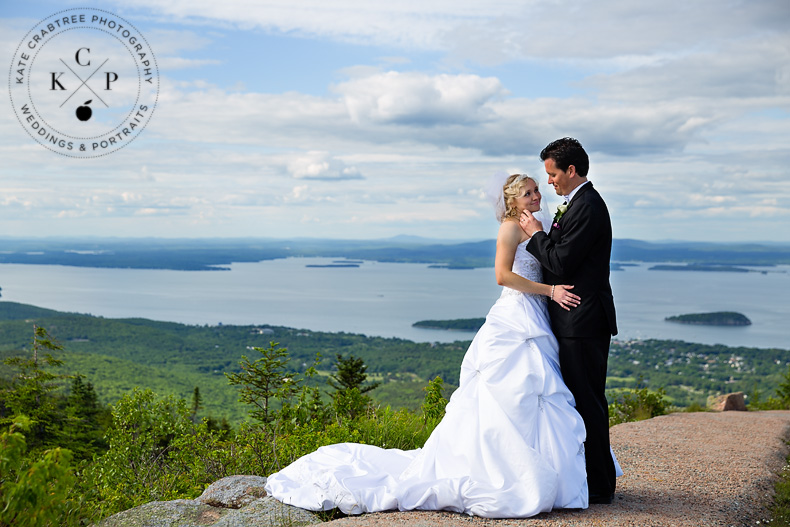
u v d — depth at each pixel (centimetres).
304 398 781
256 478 477
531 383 408
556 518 391
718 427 794
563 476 401
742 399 1140
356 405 801
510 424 402
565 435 408
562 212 427
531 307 433
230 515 413
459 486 396
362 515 399
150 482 697
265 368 774
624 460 596
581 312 417
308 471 450
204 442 749
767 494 511
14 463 347
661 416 905
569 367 424
